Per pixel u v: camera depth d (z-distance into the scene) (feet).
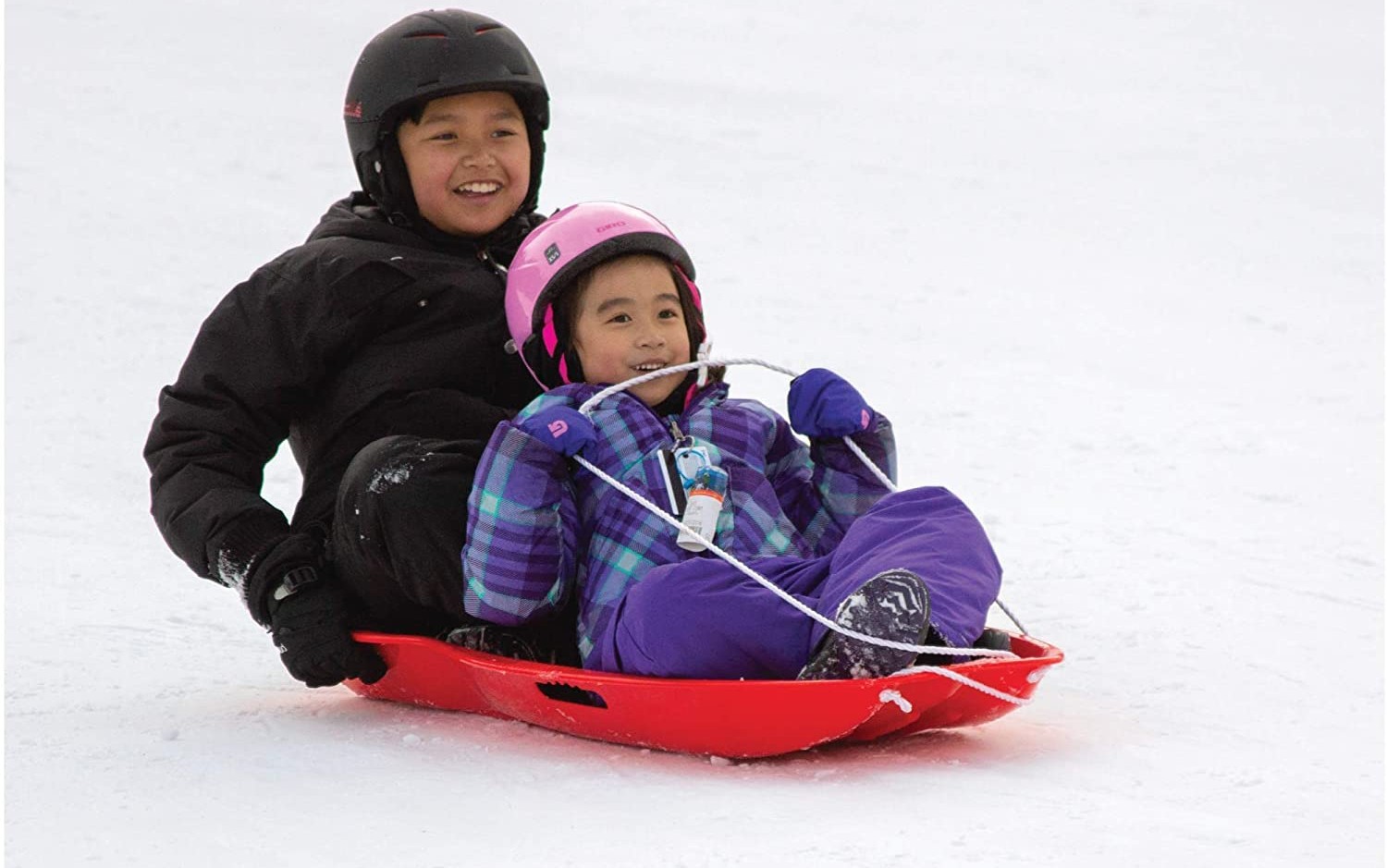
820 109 177.37
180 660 45.50
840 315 103.60
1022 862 28.09
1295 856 28.60
